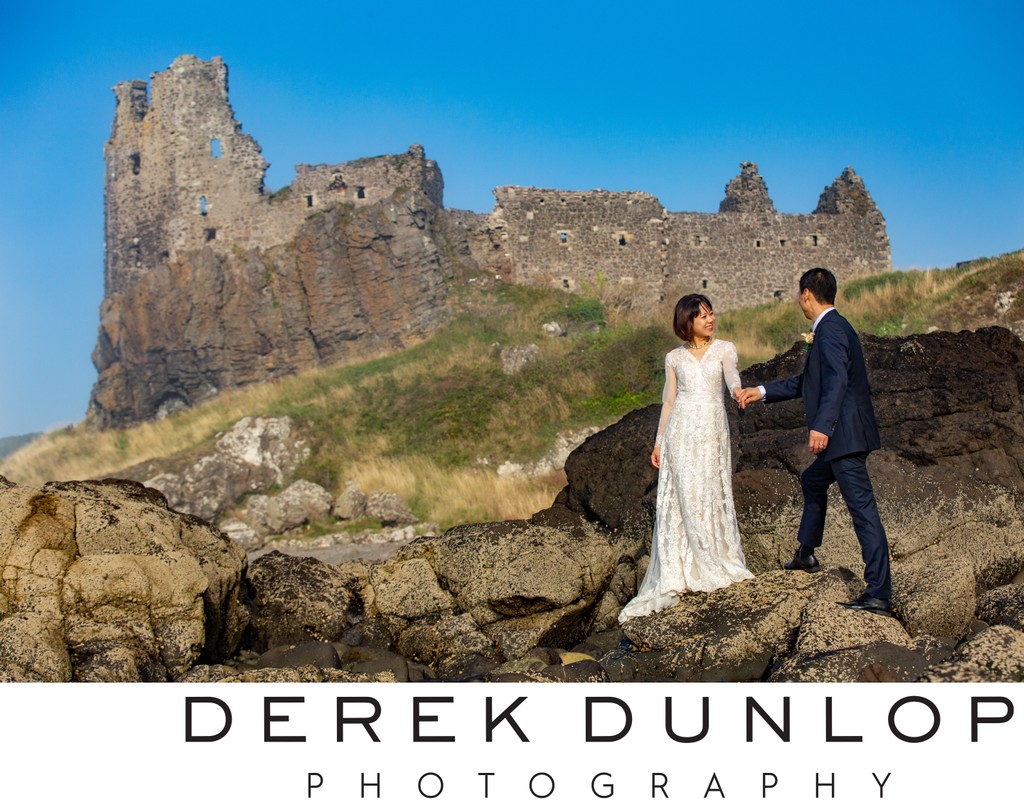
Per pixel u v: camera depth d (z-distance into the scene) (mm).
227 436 31078
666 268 46969
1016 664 5758
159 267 43906
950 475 8812
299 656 8102
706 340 7930
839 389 6977
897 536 8383
